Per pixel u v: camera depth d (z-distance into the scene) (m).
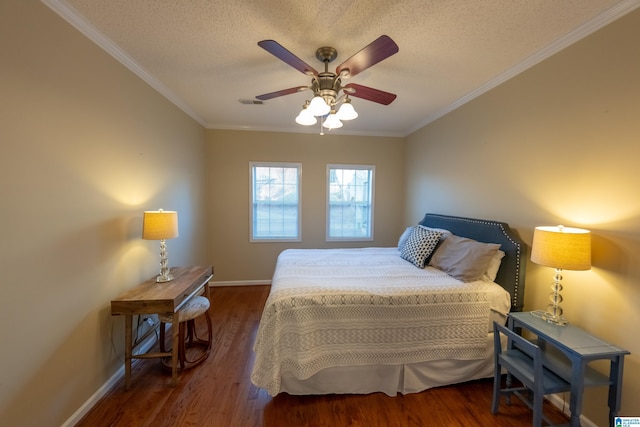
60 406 1.52
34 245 1.37
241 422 1.65
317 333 1.80
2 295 1.24
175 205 2.97
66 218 1.56
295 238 4.23
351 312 1.84
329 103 1.85
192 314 2.10
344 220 4.38
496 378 1.71
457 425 1.64
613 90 1.50
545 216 1.92
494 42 1.81
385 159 4.33
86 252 1.70
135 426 1.61
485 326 1.93
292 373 1.77
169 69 2.23
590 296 1.62
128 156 2.11
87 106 1.69
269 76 2.36
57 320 1.50
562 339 1.47
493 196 2.43
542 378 1.38
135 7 1.50
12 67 1.26
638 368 1.40
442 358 1.90
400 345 1.87
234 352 2.38
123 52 1.97
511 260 2.07
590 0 1.41
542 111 1.94
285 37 1.76
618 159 1.48
